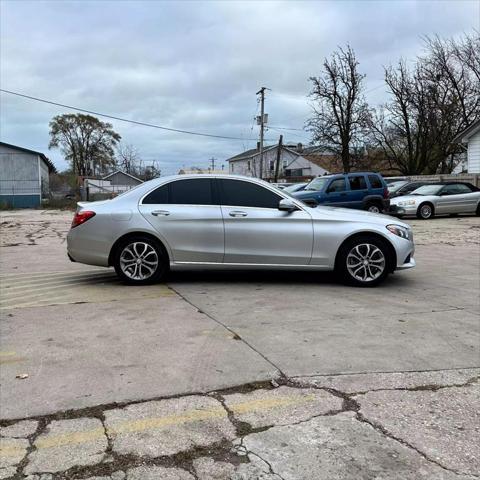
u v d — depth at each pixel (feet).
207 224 25.38
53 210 139.33
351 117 145.79
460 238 48.16
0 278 28.55
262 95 167.32
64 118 274.77
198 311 20.66
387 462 10.05
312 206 26.55
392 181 94.63
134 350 16.08
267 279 27.30
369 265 25.49
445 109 127.95
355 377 14.01
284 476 9.65
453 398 12.80
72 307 21.52
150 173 309.83
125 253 25.66
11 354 15.87
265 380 13.79
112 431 11.27
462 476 9.61
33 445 10.75
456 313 20.44
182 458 10.27
